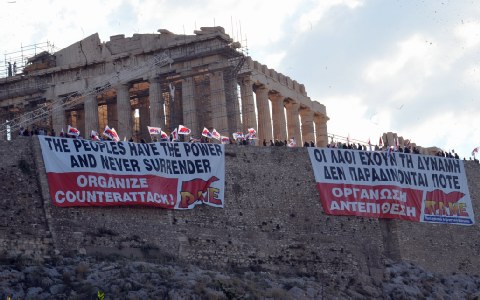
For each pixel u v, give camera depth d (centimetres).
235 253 11425
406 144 14462
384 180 12519
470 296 12244
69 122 14875
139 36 14325
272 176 12006
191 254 11200
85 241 10681
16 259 10238
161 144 11494
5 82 14712
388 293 11706
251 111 14362
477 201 13338
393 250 12400
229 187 11719
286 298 10669
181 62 14050
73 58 14612
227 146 11875
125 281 9988
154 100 13975
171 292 9969
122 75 14162
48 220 10588
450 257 12812
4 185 10612
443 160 13138
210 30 14038
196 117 13988
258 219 11744
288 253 11719
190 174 11512
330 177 12250
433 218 12812
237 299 10200
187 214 11369
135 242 10944
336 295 11281
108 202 10950
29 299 9594
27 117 14075
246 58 14000
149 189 11206
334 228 12056
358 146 12762
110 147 11188
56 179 10769
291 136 15588
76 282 9956
